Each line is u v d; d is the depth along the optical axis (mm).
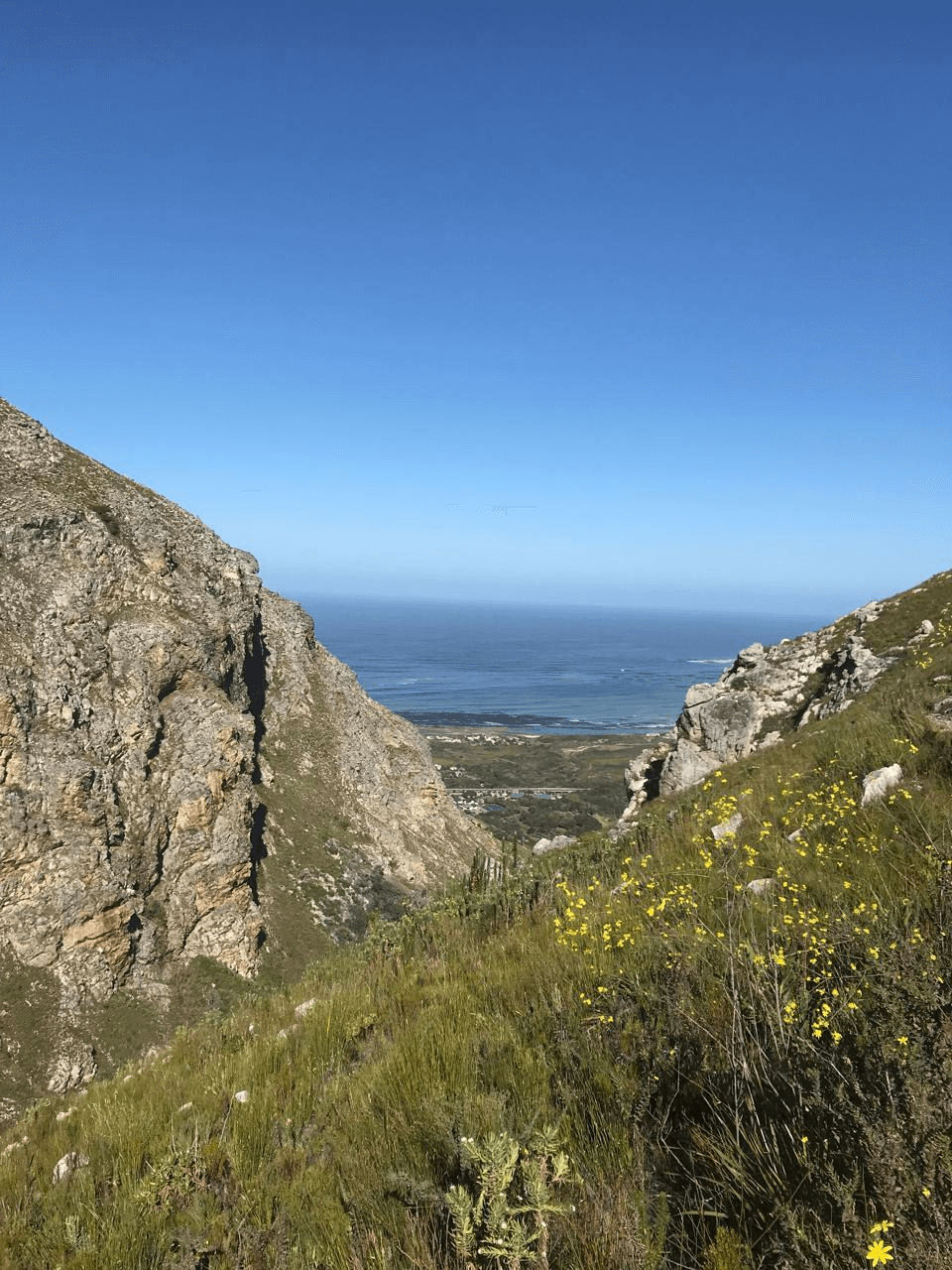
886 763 9867
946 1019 2996
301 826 80250
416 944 9812
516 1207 3037
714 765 31266
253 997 12875
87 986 53156
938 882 5059
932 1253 2295
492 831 109438
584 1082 4367
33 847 54500
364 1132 4652
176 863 62562
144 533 77688
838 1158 2893
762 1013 4199
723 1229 2875
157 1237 4117
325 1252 3594
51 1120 8852
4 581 62125
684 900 6309
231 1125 5426
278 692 94188
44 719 58719
